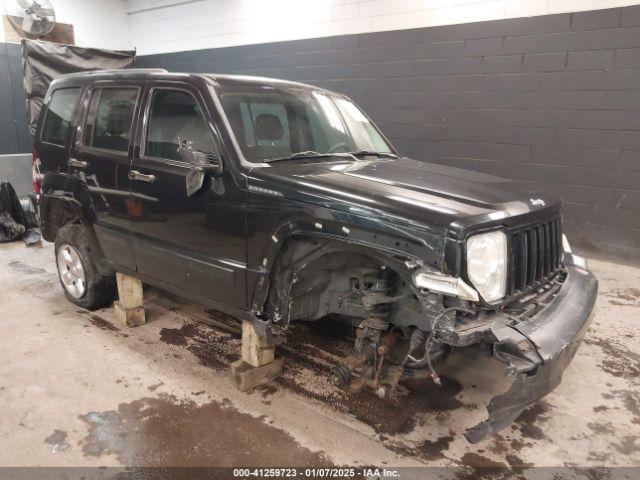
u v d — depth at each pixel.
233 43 8.98
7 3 8.97
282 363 3.30
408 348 2.86
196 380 3.24
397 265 2.38
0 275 5.22
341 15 7.34
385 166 3.22
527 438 2.77
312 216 2.57
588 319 2.66
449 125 6.62
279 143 3.21
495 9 5.99
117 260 3.80
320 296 3.04
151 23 10.39
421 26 6.59
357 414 2.93
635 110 5.37
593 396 3.20
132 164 3.46
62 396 3.02
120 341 3.75
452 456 2.61
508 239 2.43
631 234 5.67
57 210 4.39
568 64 5.64
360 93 7.36
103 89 3.79
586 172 5.79
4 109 9.05
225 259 3.02
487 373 3.43
